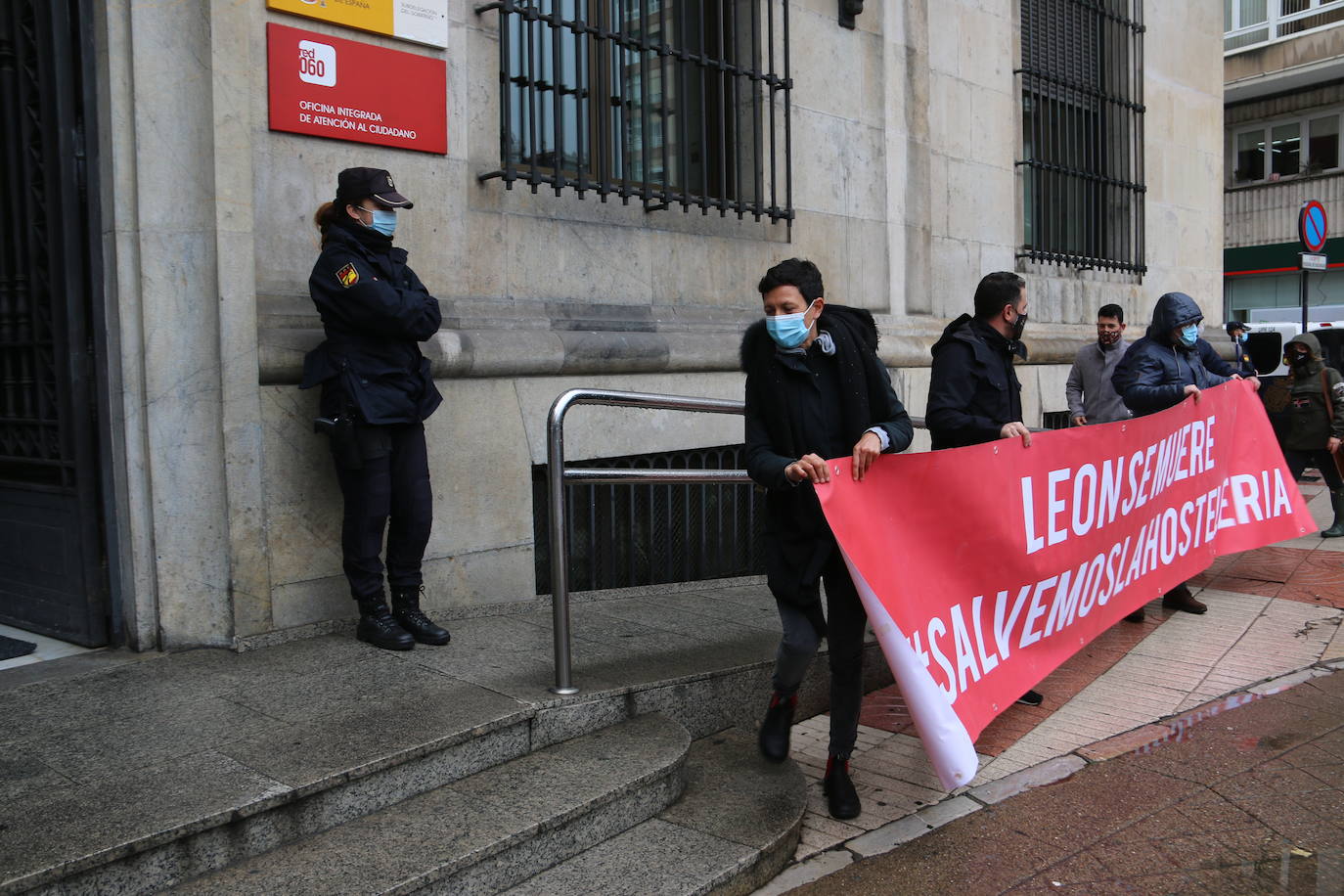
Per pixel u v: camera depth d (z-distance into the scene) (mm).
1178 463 5012
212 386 3725
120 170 3670
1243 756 3711
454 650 3848
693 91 5742
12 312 4098
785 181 5934
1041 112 8102
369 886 2387
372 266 3629
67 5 3729
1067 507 4035
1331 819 3209
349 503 3738
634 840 2906
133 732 2975
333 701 3232
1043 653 3975
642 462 5285
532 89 4602
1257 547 5695
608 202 5152
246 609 3791
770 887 2879
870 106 6539
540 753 3193
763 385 3164
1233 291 22516
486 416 4480
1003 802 3400
